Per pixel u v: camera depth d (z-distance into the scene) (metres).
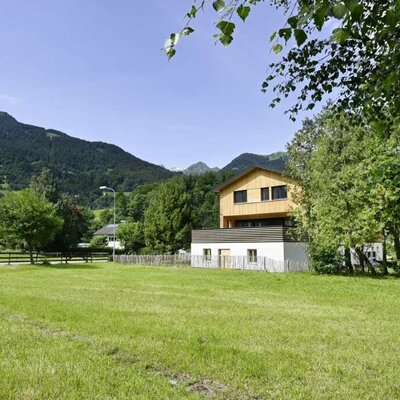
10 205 32.62
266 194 31.98
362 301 12.52
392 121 4.57
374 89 4.01
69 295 13.34
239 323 8.61
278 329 8.03
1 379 4.76
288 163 26.48
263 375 5.21
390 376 5.20
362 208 20.55
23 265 32.59
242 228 30.02
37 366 5.31
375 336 7.50
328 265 23.44
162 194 45.97
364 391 4.64
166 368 5.52
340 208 21.25
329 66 4.86
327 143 22.58
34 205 33.03
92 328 7.86
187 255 34.19
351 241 21.02
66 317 9.04
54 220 33.91
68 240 55.41
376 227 20.22
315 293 14.55
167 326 8.12
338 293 14.54
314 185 23.28
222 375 5.17
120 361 5.76
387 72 3.62
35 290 14.87
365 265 26.75
